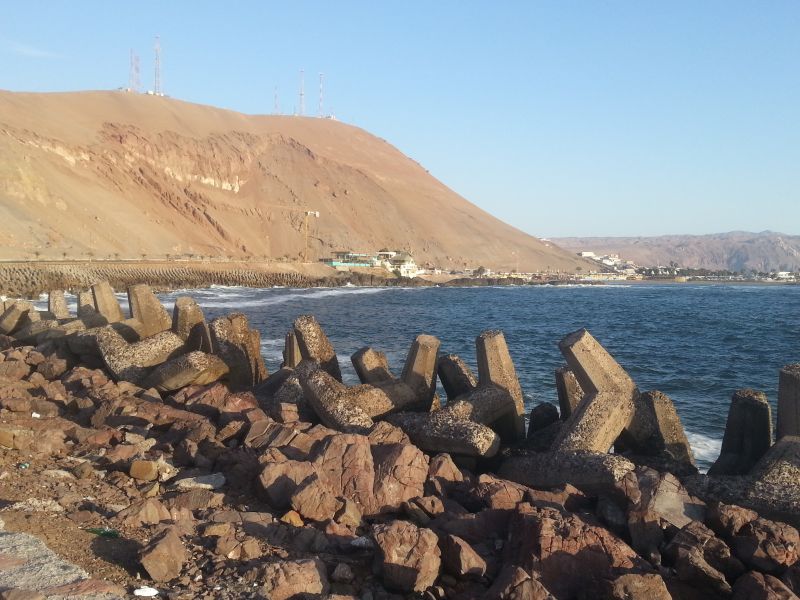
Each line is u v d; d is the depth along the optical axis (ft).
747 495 27.45
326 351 47.34
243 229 590.14
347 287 452.76
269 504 25.98
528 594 18.65
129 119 576.20
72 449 32.73
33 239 321.73
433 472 28.66
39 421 37.81
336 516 24.70
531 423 43.27
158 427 36.76
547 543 21.49
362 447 27.66
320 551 22.65
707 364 104.58
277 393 41.19
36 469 28.78
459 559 21.45
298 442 30.83
